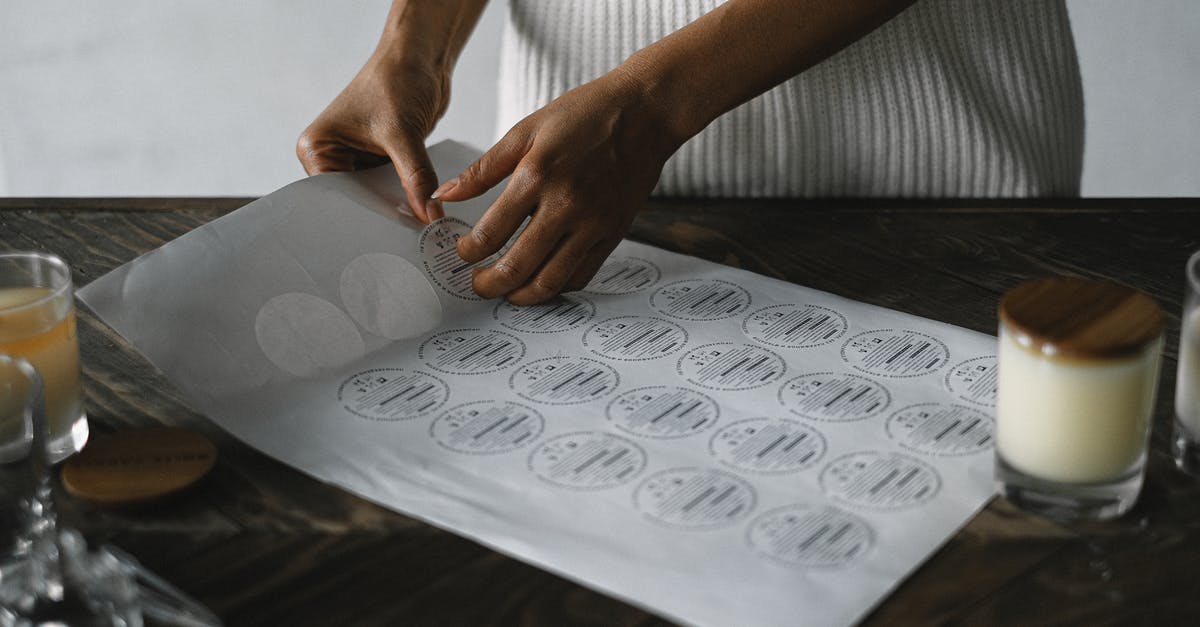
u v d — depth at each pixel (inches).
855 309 27.0
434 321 27.2
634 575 18.5
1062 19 37.9
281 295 26.2
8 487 19.6
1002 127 37.0
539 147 27.2
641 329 26.6
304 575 18.9
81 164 83.7
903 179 37.3
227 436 22.9
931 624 17.5
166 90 81.1
